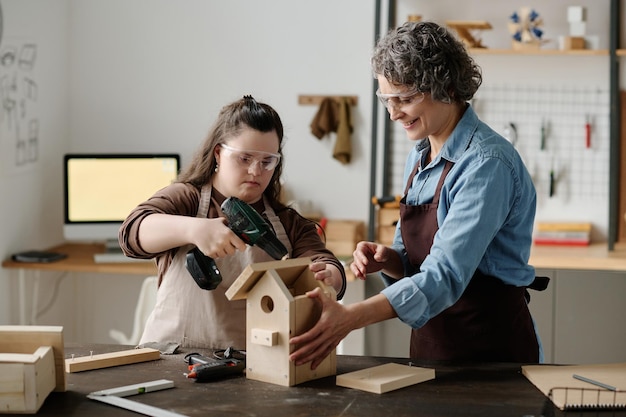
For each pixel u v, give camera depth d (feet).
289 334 6.44
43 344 6.29
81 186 14.40
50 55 14.83
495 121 14.78
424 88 7.06
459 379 6.72
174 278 7.74
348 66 14.98
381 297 6.64
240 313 7.65
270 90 15.20
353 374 6.63
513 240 7.51
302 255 7.79
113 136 15.56
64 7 15.24
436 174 7.66
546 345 13.52
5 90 13.42
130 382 6.59
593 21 14.38
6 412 5.91
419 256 7.83
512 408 6.05
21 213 14.11
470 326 7.67
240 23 15.14
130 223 7.30
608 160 14.58
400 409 6.01
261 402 6.13
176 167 14.69
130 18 15.33
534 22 13.83
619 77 14.38
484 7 14.55
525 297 8.27
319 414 5.89
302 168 15.28
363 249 8.11
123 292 15.89
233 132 7.37
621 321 13.28
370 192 14.29
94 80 15.51
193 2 15.19
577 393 6.26
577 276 13.30
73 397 6.26
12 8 13.53
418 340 7.98
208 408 6.00
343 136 14.84
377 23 14.10
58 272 15.39
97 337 15.96
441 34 7.16
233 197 6.86
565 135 14.66
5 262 13.58
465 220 6.91
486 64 14.69
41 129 14.64
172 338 7.70
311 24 15.01
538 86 14.62
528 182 7.39
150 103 15.46
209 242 6.73
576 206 14.76
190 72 15.33
